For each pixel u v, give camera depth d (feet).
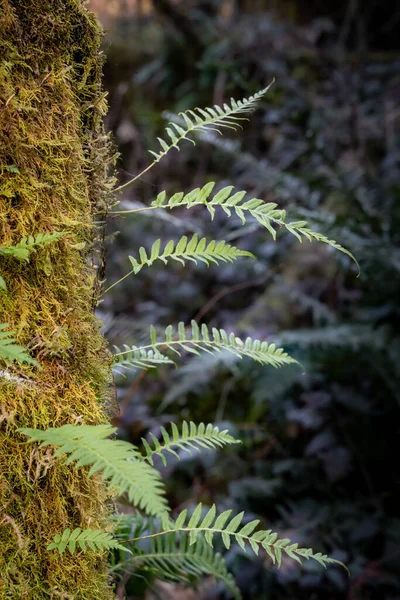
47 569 2.75
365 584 8.59
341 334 9.49
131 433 9.80
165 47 18.65
